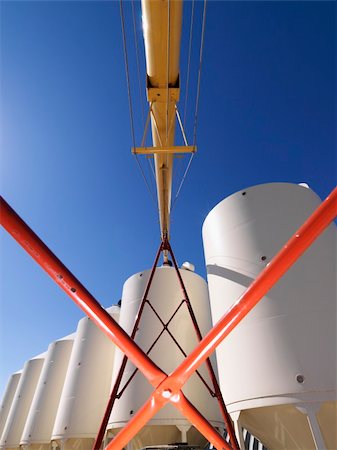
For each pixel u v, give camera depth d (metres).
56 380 20.36
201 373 11.59
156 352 11.08
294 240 2.09
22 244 2.24
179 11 7.08
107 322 2.44
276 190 8.48
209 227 9.46
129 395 10.48
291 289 6.94
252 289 2.22
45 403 19.50
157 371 2.48
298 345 6.41
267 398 6.25
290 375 6.20
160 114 9.77
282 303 6.86
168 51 7.49
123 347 2.45
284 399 6.08
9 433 21.97
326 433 5.99
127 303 13.09
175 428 10.08
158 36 7.59
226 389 7.17
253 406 6.37
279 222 7.93
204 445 11.22
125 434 2.58
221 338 2.34
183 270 13.59
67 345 21.81
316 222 2.03
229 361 7.16
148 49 8.13
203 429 2.81
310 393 5.97
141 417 2.57
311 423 5.78
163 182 11.68
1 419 27.17
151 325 11.70
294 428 6.30
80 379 15.97
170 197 12.92
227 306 7.78
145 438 10.17
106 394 15.52
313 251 7.32
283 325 6.66
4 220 2.16
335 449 5.93
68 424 14.74
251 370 6.62
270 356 6.51
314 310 6.66
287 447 6.71
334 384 5.98
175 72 8.97
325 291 6.86
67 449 14.41
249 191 8.81
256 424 6.93
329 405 5.93
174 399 2.57
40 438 18.20
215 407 11.24
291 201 8.21
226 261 8.29
